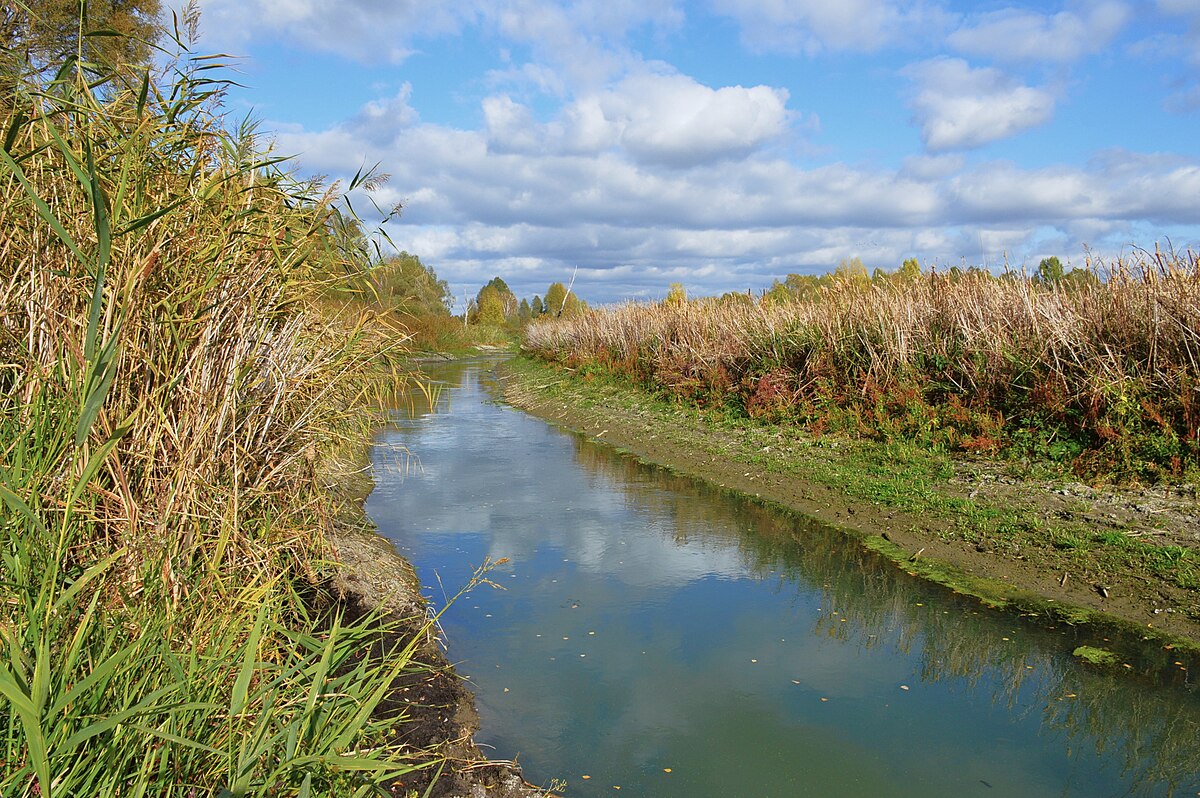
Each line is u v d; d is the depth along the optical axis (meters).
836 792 3.63
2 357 3.10
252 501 3.81
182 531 3.27
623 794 3.58
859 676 4.75
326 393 4.45
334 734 2.71
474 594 5.98
